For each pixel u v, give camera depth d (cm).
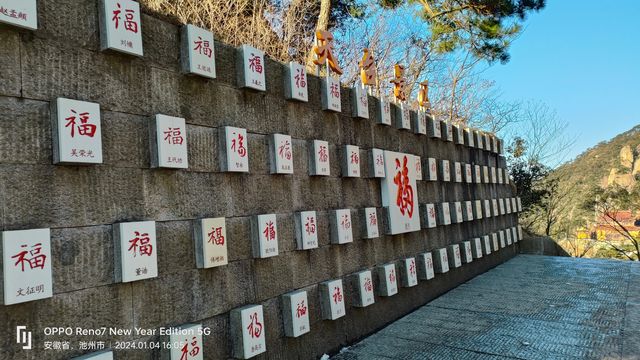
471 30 960
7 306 191
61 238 211
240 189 317
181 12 618
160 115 254
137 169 248
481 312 510
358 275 429
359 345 413
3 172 194
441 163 636
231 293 301
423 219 574
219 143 303
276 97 359
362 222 455
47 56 213
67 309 211
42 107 209
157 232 256
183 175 275
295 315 341
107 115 236
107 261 228
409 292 527
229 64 318
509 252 904
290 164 355
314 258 384
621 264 802
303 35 809
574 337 414
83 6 230
